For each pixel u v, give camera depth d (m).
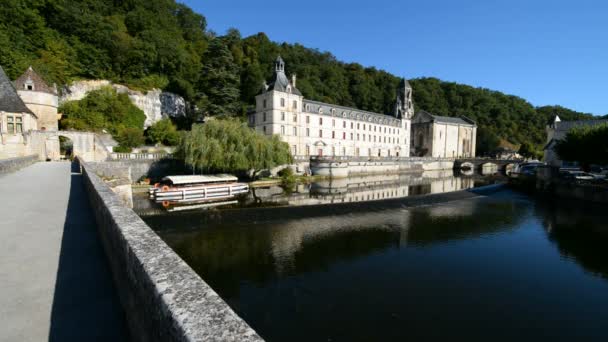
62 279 4.79
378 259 16.97
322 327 11.05
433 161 80.75
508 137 131.38
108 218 5.20
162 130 52.81
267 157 40.38
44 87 41.91
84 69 56.22
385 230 21.98
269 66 93.50
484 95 146.00
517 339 10.49
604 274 15.74
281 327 11.05
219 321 1.67
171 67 69.38
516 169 72.31
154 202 30.62
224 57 66.06
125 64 62.50
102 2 70.19
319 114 67.69
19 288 4.43
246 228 21.56
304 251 17.92
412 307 12.34
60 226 7.67
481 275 15.30
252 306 12.34
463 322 11.38
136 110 55.84
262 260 16.66
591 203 33.28
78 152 36.81
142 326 2.68
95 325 3.60
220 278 14.63
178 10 91.75
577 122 69.44
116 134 49.31
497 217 27.16
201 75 69.62
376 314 11.84
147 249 3.08
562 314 12.02
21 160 23.14
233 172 43.03
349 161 59.38
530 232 23.08
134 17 70.44
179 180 32.91
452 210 28.92
